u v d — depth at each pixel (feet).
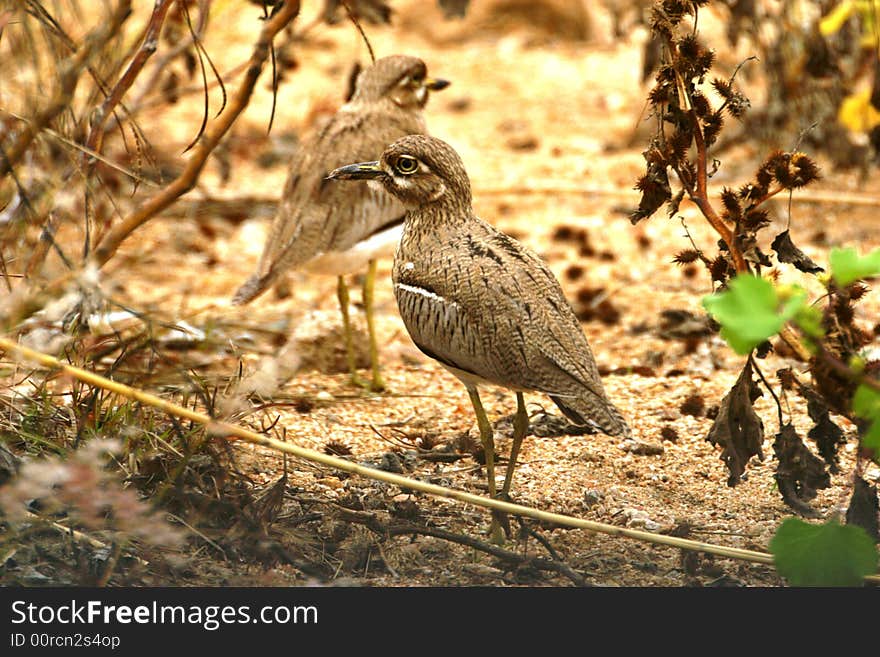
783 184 30.27
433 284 32.32
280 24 30.17
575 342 31.45
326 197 42.91
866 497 29.37
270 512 30.63
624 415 40.01
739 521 32.81
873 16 47.24
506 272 31.68
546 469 36.19
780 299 22.21
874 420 23.82
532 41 92.73
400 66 46.32
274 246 42.80
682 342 47.60
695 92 31.14
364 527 31.35
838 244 55.98
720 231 30.60
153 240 56.59
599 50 91.40
